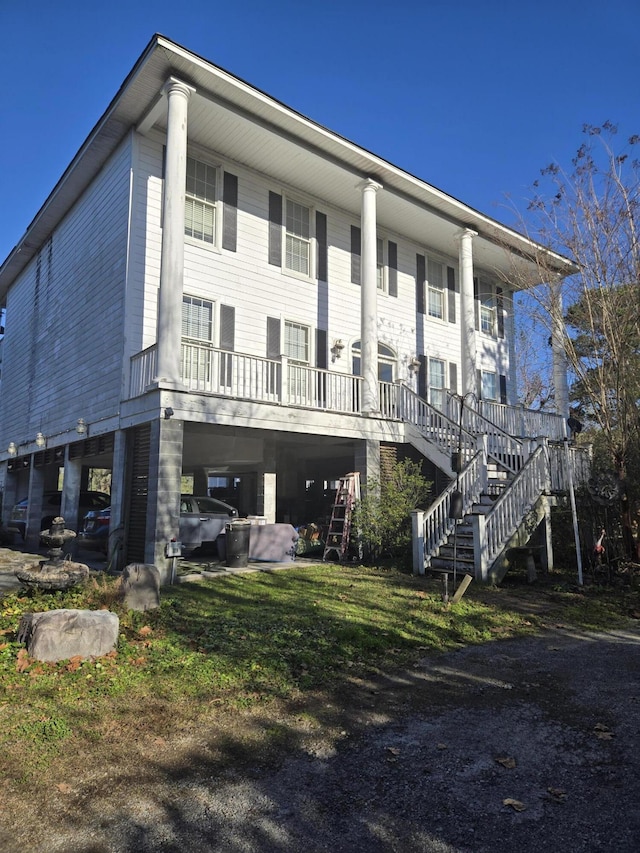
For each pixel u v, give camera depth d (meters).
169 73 10.78
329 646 5.87
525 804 3.06
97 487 45.25
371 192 14.09
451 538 10.75
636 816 2.93
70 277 15.20
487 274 19.41
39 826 2.86
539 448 11.50
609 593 8.97
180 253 10.55
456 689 4.86
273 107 11.81
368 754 3.67
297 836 2.79
